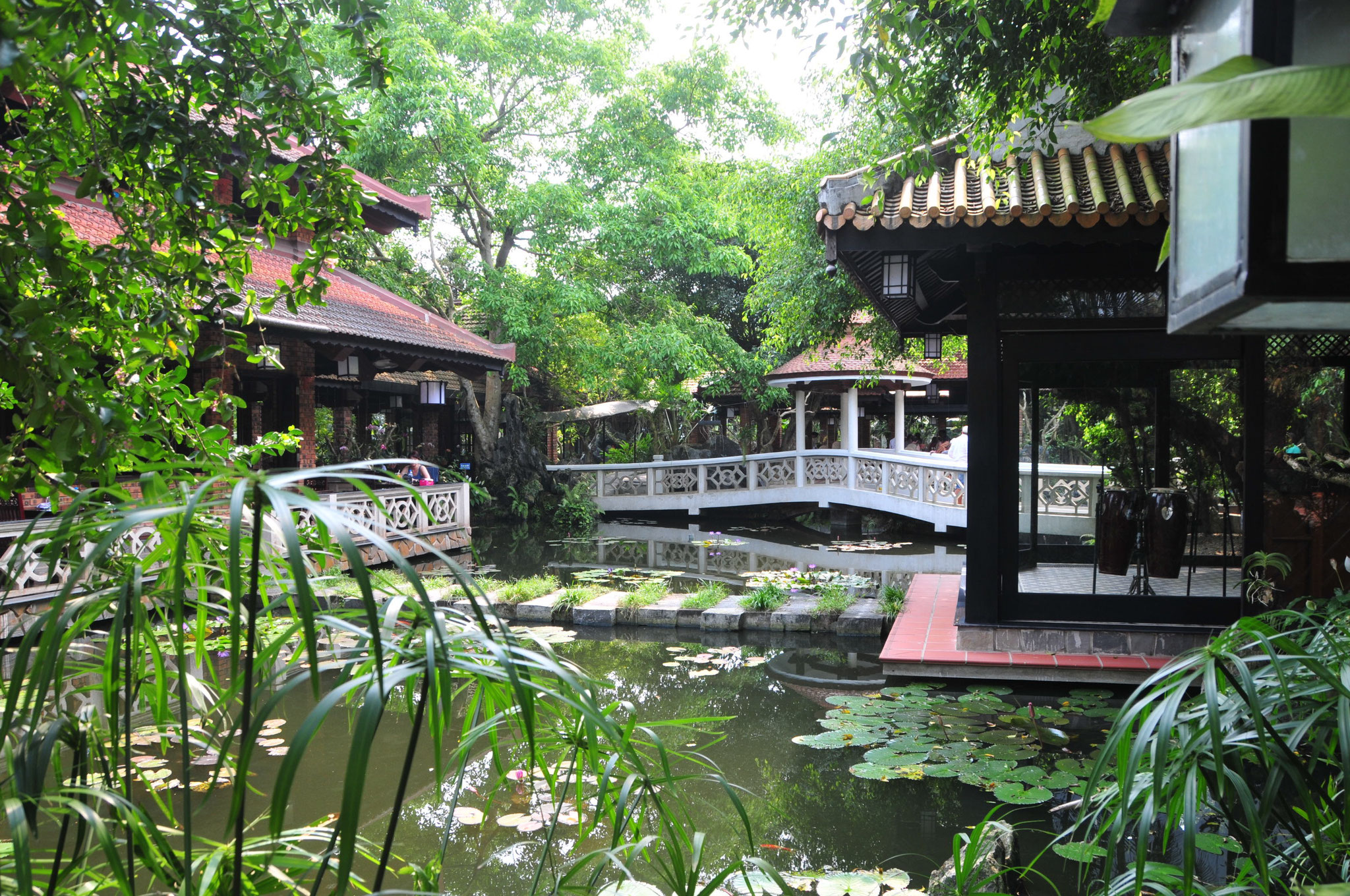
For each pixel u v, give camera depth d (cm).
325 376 1384
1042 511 631
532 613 859
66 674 158
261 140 206
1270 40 85
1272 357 586
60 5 135
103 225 871
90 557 102
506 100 2067
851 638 789
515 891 326
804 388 1869
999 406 630
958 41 375
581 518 1827
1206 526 606
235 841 105
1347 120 79
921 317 941
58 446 153
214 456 186
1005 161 569
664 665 695
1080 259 616
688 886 167
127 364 186
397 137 1694
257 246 220
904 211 563
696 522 1912
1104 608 623
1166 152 596
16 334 146
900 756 470
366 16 203
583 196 1980
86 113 178
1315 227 79
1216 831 360
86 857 128
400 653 113
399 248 2069
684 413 2292
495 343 1973
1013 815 399
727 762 476
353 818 93
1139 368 614
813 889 331
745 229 2066
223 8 188
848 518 1700
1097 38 395
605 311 2086
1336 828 167
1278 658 162
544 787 425
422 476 1336
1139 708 158
